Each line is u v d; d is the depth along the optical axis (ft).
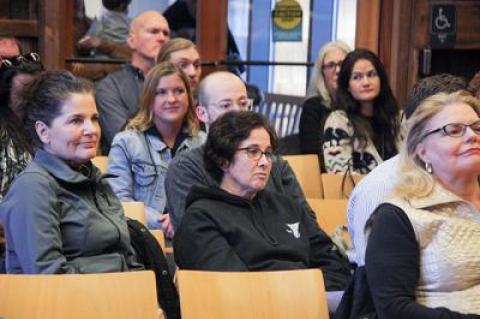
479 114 11.04
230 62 25.61
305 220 15.08
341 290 14.57
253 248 13.97
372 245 10.67
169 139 18.76
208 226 13.96
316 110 22.79
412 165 11.14
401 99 26.48
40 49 23.22
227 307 12.04
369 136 21.53
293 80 26.21
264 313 12.19
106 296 11.57
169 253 16.15
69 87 13.01
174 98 18.49
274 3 25.94
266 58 25.98
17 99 17.66
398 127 21.66
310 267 14.85
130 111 21.88
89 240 12.89
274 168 16.49
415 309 10.32
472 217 10.79
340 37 26.50
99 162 18.75
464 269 10.56
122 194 18.19
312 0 26.14
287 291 12.33
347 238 16.22
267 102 25.96
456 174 10.92
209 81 17.87
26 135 17.67
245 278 12.20
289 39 26.09
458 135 10.85
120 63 24.22
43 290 11.46
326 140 21.66
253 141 14.28
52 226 12.55
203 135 19.06
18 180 12.71
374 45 26.61
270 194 14.85
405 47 26.43
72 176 12.92
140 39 22.25
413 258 10.58
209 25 25.22
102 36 24.00
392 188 11.34
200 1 25.03
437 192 10.84
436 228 10.64
